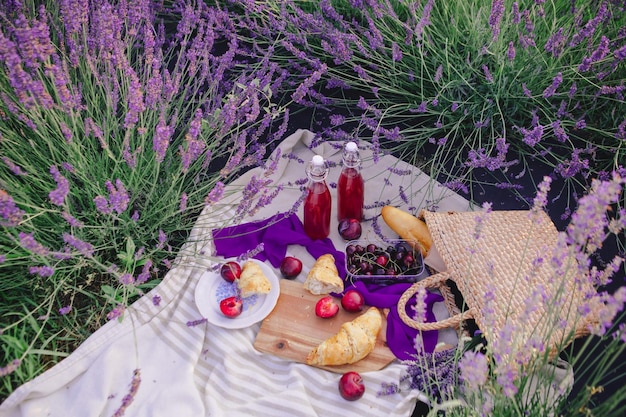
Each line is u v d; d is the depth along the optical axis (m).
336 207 1.74
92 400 1.33
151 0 1.89
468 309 1.48
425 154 1.86
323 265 1.52
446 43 1.72
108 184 1.25
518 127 1.78
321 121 1.95
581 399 1.19
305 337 1.45
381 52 1.96
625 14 1.75
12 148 1.43
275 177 1.76
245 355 1.43
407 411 1.33
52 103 1.28
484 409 1.06
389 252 1.59
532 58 1.75
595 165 1.76
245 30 2.14
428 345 1.43
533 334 1.14
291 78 2.05
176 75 1.67
